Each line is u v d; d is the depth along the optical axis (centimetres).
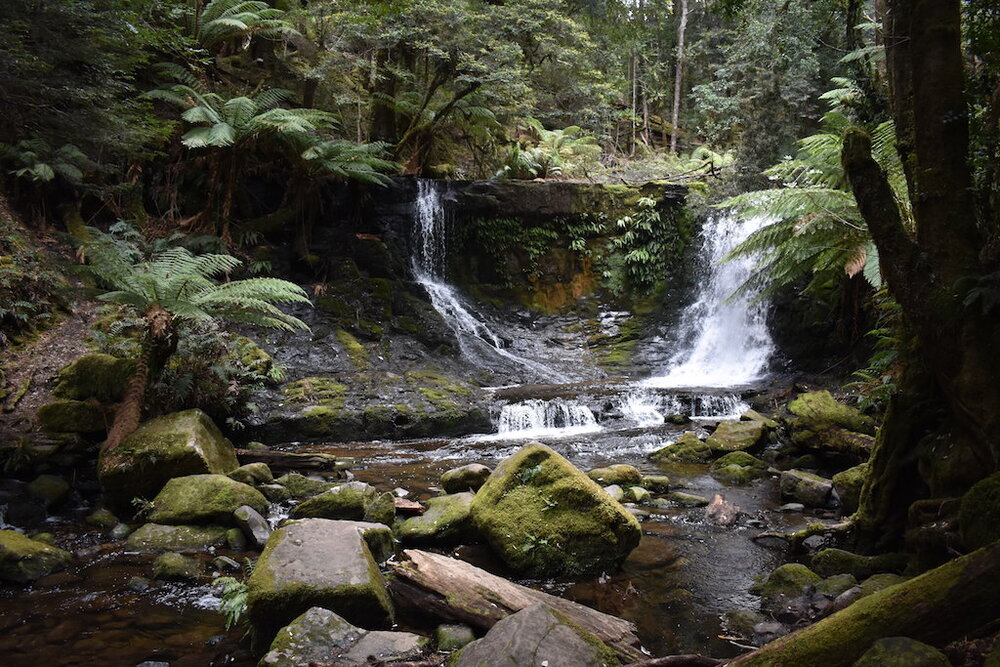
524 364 1242
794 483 602
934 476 363
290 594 335
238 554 464
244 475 593
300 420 820
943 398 379
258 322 762
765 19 1456
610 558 433
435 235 1435
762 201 937
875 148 628
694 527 534
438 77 1434
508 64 1413
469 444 832
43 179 894
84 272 901
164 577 417
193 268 702
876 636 210
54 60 675
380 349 1109
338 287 1176
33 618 365
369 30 1323
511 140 1833
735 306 1334
